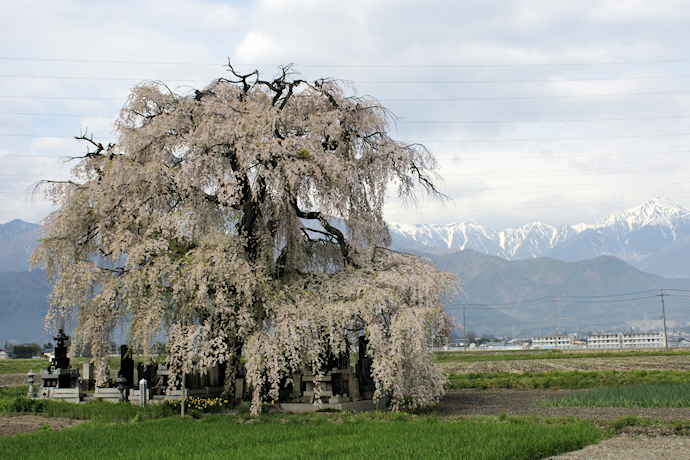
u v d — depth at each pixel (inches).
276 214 792.9
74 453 483.8
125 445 517.7
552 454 472.7
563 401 807.7
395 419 668.1
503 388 1186.6
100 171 833.5
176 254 781.3
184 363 722.2
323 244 985.5
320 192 784.3
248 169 772.0
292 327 732.7
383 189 840.9
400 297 780.6
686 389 844.0
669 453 459.8
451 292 799.1
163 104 854.5
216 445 513.3
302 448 490.0
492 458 432.5
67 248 828.0
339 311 753.0
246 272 743.7
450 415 749.9
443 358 2404.0
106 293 733.9
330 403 775.7
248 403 765.9
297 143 774.5
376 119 852.0
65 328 828.6
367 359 858.1
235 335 761.6
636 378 1197.7
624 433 553.0
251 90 871.1
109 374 906.7
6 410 780.6
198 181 764.6
